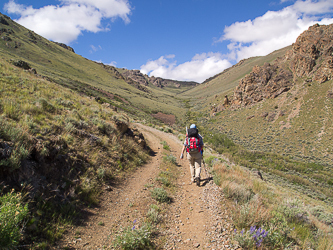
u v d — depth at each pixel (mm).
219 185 5801
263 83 98625
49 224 3197
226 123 92188
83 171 5219
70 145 5594
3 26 149000
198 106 142000
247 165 43750
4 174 3201
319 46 93625
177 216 4359
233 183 5438
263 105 91188
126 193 5422
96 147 6824
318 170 47125
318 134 62875
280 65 104375
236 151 57344
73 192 4234
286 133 69062
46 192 3715
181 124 91750
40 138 4656
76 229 3391
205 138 67375
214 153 16406
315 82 82500
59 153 4773
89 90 85625
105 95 95250
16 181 3320
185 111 132875
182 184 6543
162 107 124375
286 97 85750
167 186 6207
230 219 3973
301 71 91312
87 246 3049
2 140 3561
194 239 3473
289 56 108625
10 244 2338
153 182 6414
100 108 11625
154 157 10633
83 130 7172
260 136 73250
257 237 3072
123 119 12062
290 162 52156
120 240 3164
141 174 7254
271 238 3180
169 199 5219
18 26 171500
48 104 7516
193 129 6098
